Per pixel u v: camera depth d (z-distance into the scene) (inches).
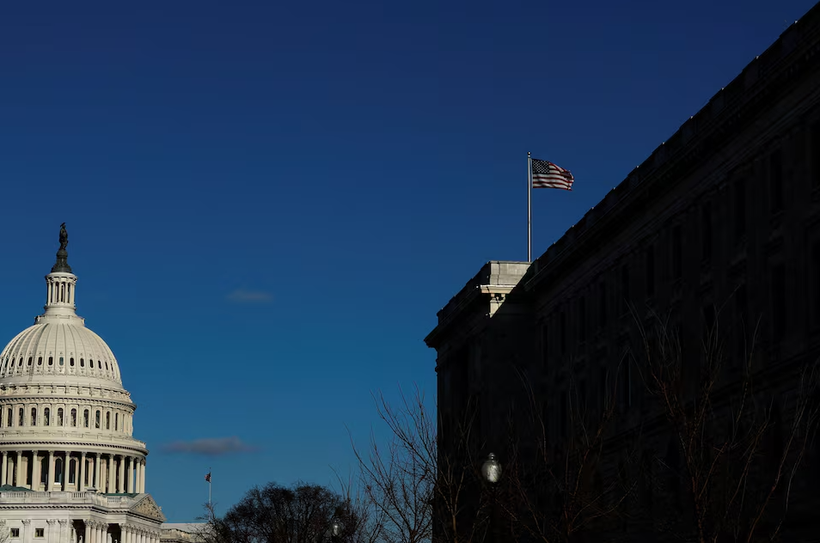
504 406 3909.9
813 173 2255.2
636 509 2883.9
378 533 2881.4
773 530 2268.7
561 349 3671.3
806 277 2265.0
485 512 2839.6
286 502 7283.5
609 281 3257.9
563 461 3174.2
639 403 2960.1
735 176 2551.7
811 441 2181.3
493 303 3981.3
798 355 2272.4
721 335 2551.7
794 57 2242.9
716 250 2618.1
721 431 2491.4
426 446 2672.2
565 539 2417.6
